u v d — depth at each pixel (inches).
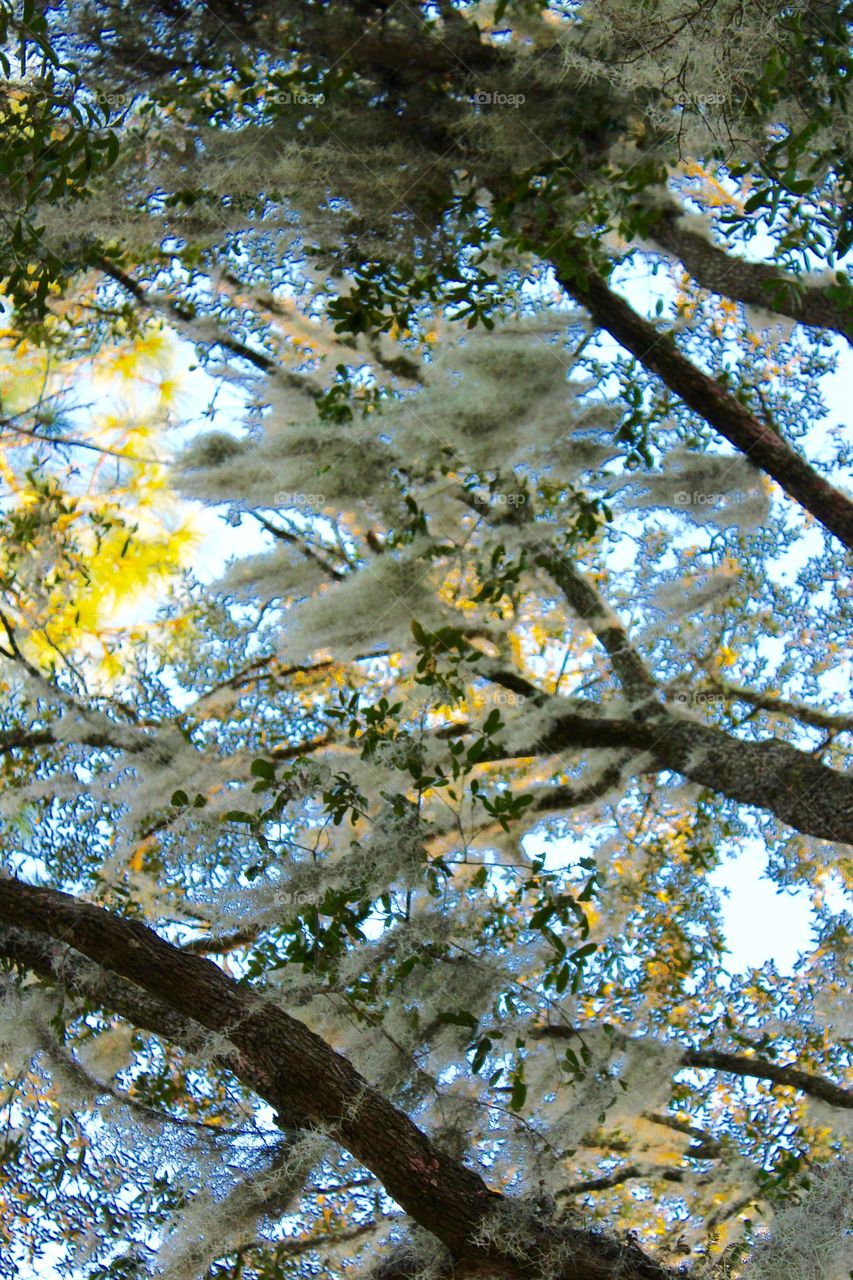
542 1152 129.3
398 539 163.6
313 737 180.1
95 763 175.3
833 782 148.5
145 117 160.7
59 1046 134.0
